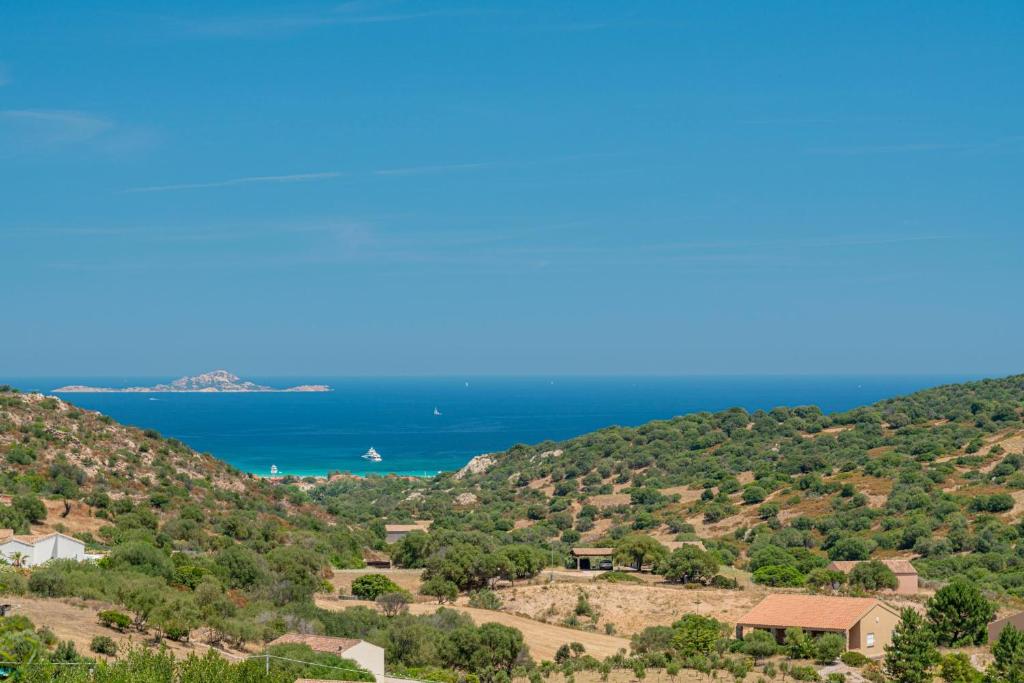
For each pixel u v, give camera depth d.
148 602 65.94
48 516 104.88
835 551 125.56
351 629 75.00
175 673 49.31
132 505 115.44
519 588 99.56
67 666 45.56
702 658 71.75
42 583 69.38
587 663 72.25
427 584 98.38
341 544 125.06
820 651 72.44
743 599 94.88
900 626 69.50
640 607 94.00
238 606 80.62
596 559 124.50
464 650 72.00
